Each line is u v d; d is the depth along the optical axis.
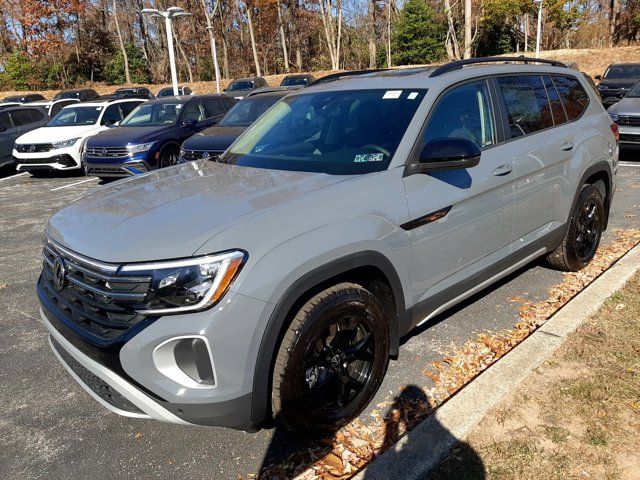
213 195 2.88
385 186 2.91
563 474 2.43
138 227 2.55
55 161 12.12
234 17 53.78
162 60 53.72
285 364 2.45
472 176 3.34
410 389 3.16
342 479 2.48
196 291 2.25
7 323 4.53
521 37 45.28
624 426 2.70
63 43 46.81
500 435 2.68
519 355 3.26
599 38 43.88
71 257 2.57
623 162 9.87
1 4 46.12
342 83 3.99
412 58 44.47
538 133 4.00
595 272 4.66
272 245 2.40
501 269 3.78
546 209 4.06
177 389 2.30
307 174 3.11
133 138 10.40
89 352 2.43
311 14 53.78
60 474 2.68
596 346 3.39
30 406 3.29
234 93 25.75
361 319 2.76
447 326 3.89
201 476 2.62
